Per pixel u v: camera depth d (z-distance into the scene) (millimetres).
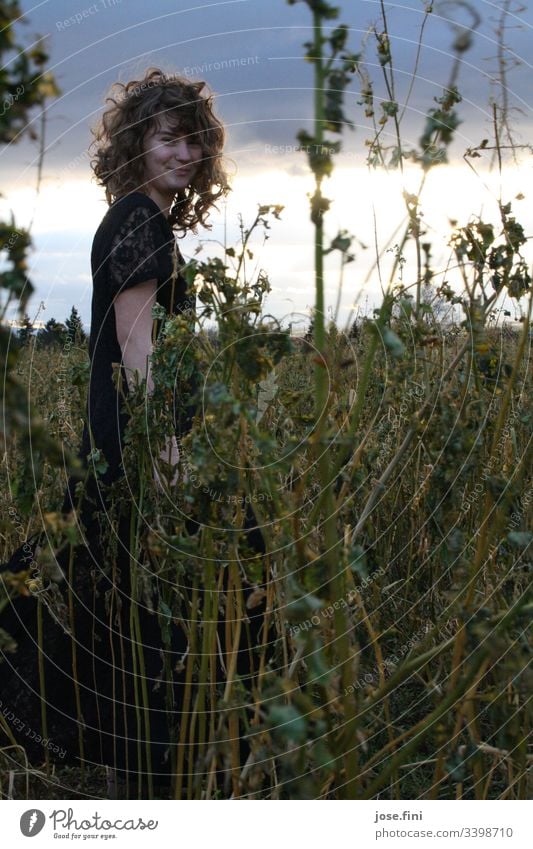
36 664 2568
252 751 1522
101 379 2627
